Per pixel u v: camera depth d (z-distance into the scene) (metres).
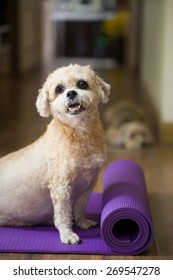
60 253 2.35
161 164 3.99
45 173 2.47
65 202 2.45
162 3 4.86
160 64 4.94
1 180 2.56
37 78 8.61
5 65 8.83
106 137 4.76
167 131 4.65
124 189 2.61
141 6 9.12
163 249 2.44
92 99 2.38
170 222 2.80
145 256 2.36
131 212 2.32
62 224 2.47
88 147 2.42
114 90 7.42
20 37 8.73
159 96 4.99
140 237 2.34
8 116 5.71
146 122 5.35
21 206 2.56
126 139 4.58
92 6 11.65
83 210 2.63
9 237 2.50
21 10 8.81
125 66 10.48
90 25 11.48
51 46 12.24
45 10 11.62
